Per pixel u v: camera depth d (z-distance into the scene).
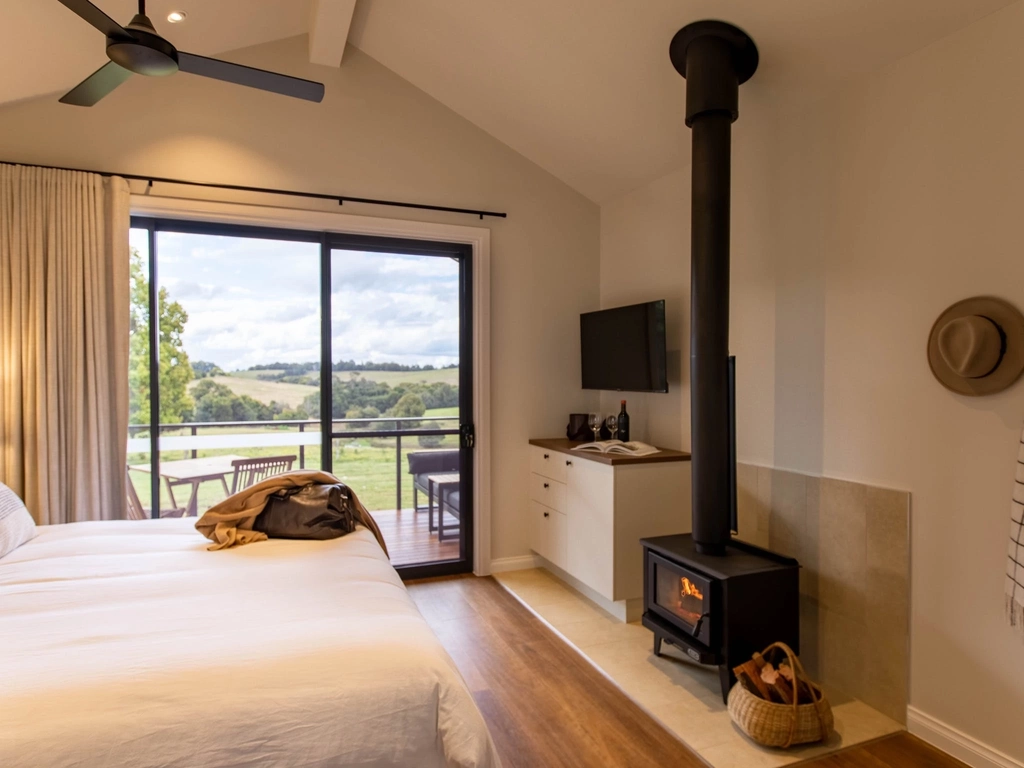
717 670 2.73
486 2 2.88
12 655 1.36
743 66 2.59
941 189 2.14
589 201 4.30
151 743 1.18
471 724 1.40
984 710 2.01
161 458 3.40
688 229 3.47
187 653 1.37
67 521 3.02
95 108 3.15
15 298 2.93
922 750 2.13
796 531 2.73
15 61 2.68
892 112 2.31
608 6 2.60
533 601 3.57
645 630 3.17
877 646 2.36
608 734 2.24
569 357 4.27
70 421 3.01
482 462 4.04
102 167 3.16
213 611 1.64
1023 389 1.90
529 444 4.17
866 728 2.26
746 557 2.57
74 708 1.19
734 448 2.61
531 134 3.85
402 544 3.97
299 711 1.29
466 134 3.98
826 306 2.59
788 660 2.32
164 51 1.96
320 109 3.62
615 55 2.87
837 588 2.53
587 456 3.40
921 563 2.21
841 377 2.53
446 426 4.07
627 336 3.68
